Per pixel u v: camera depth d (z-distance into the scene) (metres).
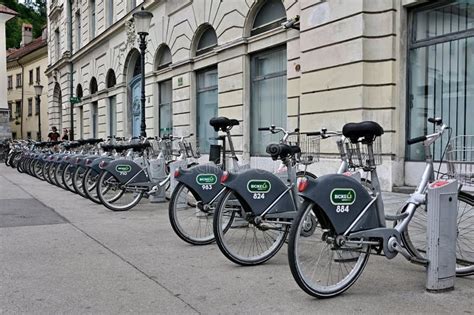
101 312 3.34
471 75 7.67
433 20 8.20
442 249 3.67
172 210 5.31
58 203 8.58
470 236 3.99
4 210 7.80
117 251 5.06
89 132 25.89
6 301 3.56
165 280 4.05
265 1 11.88
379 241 3.71
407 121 8.51
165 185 8.30
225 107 13.23
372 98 8.60
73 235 5.87
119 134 21.39
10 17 31.88
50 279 4.09
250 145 12.63
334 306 3.41
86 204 8.42
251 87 12.60
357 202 3.64
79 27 28.38
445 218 3.67
